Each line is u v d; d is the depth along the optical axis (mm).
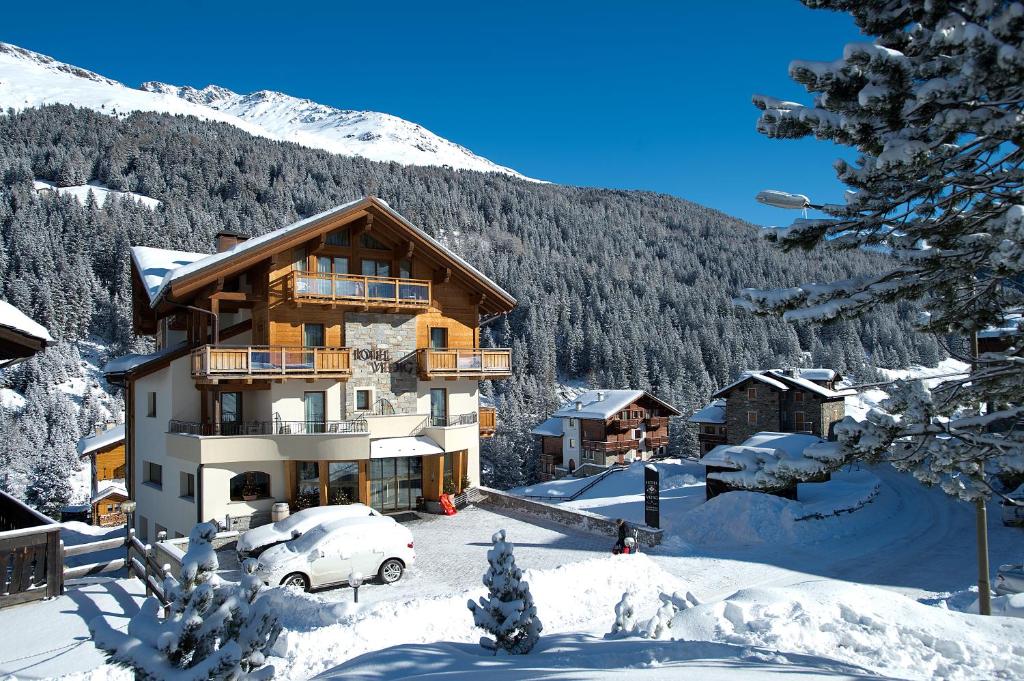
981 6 4156
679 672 6488
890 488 34438
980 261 5547
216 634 4539
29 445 67500
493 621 8398
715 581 17781
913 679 7332
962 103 4422
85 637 8828
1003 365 5797
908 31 4867
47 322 92375
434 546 19641
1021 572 15344
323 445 21344
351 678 7102
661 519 27688
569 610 14203
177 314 26047
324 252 23688
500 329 120250
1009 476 5758
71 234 109750
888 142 4734
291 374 21344
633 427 62125
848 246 6098
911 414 5629
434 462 24891
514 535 21047
